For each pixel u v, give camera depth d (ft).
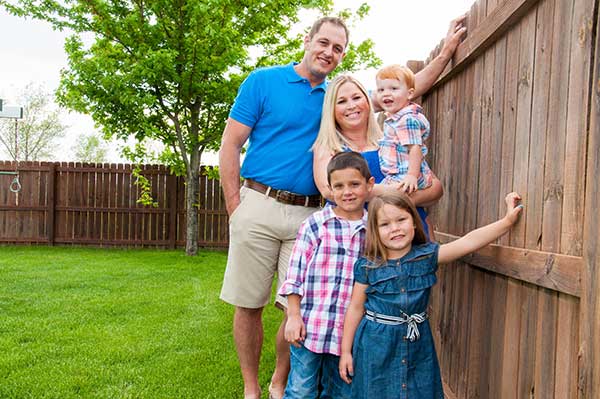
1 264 28.32
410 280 7.36
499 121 7.87
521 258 6.59
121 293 20.93
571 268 5.30
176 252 36.11
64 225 39.04
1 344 13.94
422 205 9.27
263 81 10.21
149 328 15.88
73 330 15.53
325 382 8.41
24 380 11.47
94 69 32.07
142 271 26.58
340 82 9.27
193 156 35.19
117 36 33.19
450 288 10.41
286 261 10.43
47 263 28.91
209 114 35.86
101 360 12.91
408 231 7.36
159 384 11.48
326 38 9.66
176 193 38.86
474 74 9.17
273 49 37.04
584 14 5.37
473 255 8.61
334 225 8.30
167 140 34.71
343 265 8.15
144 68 31.24
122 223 38.96
